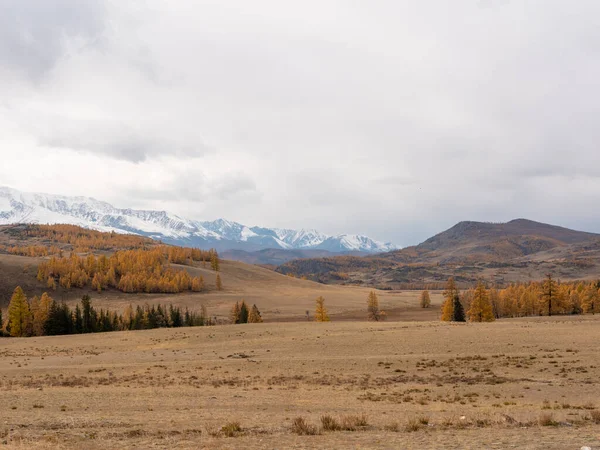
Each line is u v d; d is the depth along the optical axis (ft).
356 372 146.92
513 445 49.44
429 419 71.41
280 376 143.54
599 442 49.96
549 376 125.90
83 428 70.13
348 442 54.34
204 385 128.36
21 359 204.95
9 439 61.72
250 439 58.13
